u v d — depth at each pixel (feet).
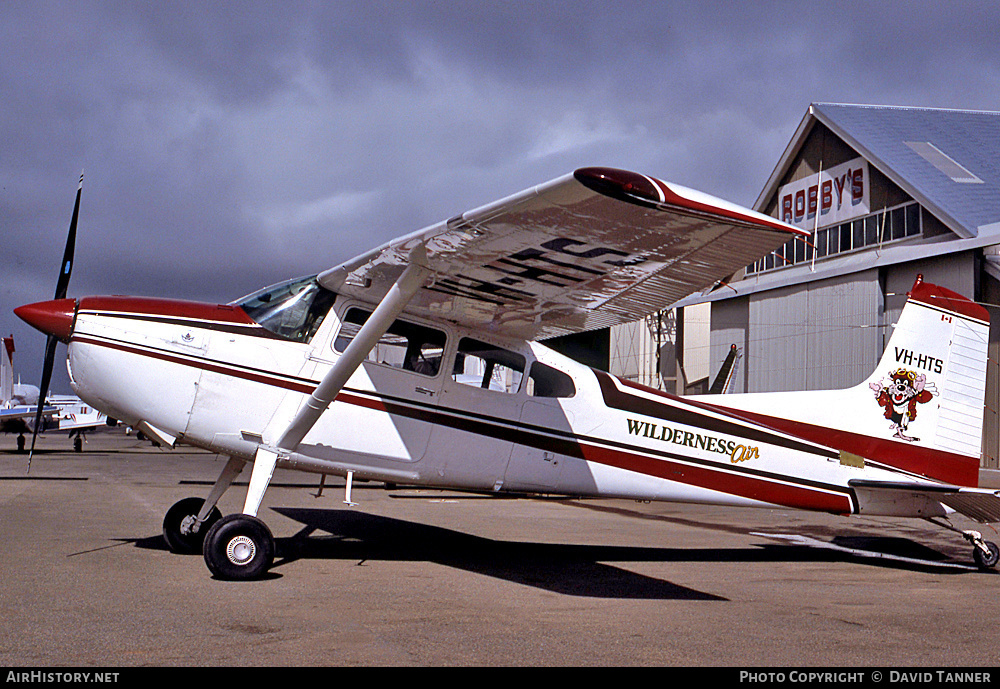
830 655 13.75
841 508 25.22
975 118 94.58
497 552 24.48
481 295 20.25
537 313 21.27
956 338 26.50
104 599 16.21
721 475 24.22
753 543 28.81
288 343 20.84
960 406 26.35
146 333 19.99
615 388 23.75
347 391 21.07
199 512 21.89
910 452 25.80
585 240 16.12
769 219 14.23
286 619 14.99
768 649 14.01
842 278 79.41
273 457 20.06
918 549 28.19
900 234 77.51
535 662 12.75
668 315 104.88
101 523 28.50
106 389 19.94
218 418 20.26
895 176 76.23
